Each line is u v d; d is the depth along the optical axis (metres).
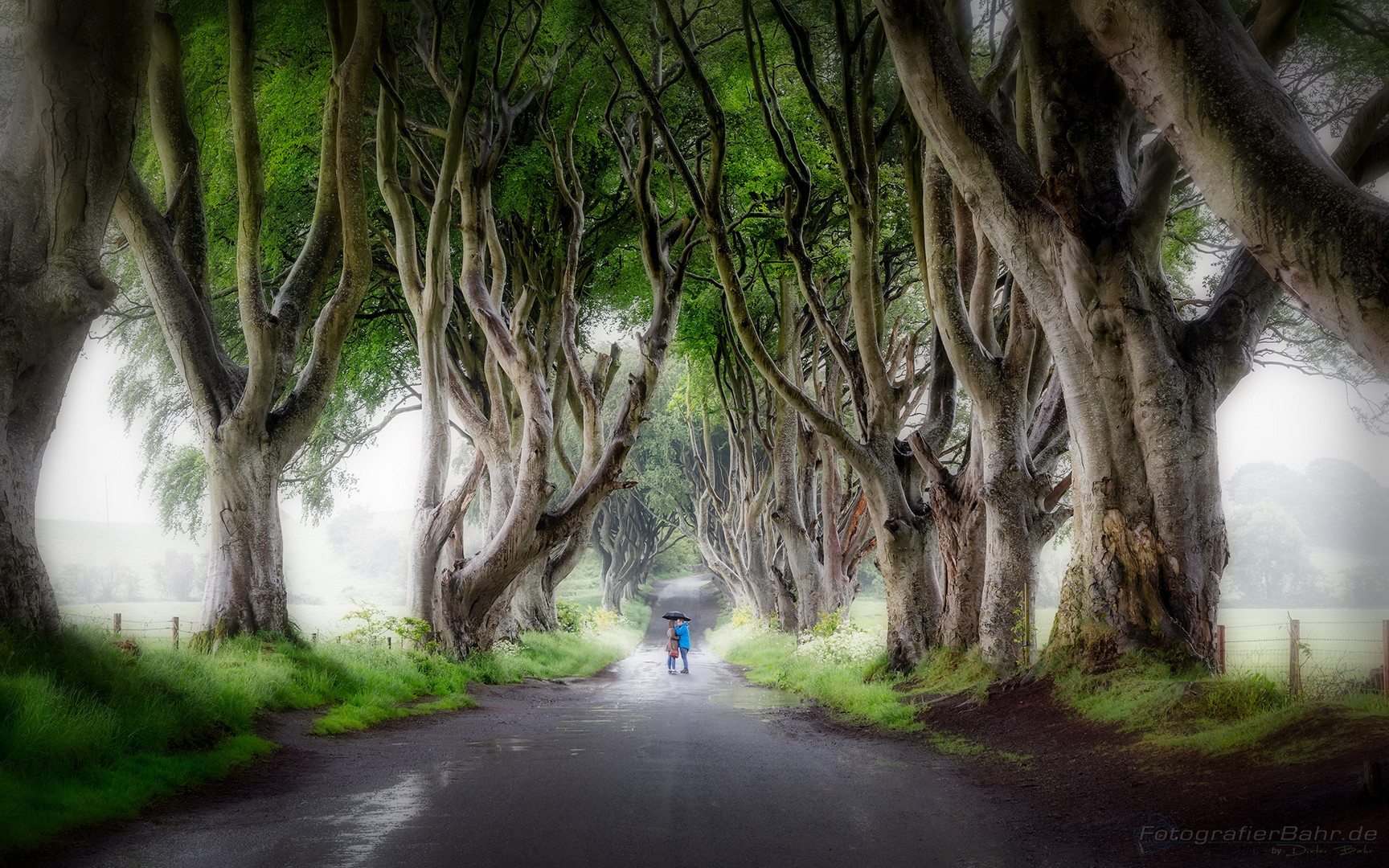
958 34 15.00
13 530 9.90
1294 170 6.65
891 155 23.39
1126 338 10.88
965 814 6.70
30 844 5.54
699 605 77.88
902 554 17.17
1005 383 14.36
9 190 10.29
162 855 5.41
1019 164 11.39
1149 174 10.74
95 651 9.78
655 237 20.12
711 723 13.02
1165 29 7.53
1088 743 8.82
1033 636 13.74
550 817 6.43
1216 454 10.89
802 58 15.83
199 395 15.11
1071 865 5.20
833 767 8.94
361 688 14.05
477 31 16.95
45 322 10.27
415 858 5.32
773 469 29.50
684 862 5.23
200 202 15.53
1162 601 10.62
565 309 21.91
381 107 18.53
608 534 57.88
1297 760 6.52
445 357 20.38
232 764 8.48
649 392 20.92
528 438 19.86
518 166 22.02
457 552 21.59
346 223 15.62
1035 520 14.24
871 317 16.81
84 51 10.30
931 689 14.50
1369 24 13.99
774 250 24.95
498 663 20.56
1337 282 6.26
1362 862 4.46
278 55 20.34
